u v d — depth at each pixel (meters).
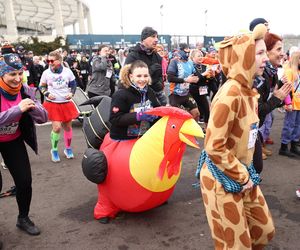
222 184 2.24
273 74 3.44
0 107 3.25
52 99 5.80
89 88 7.88
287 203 4.25
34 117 3.40
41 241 3.56
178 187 4.80
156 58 4.86
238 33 2.20
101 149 3.77
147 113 3.27
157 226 3.76
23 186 3.55
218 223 2.31
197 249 3.32
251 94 2.21
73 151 6.80
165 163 3.27
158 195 3.51
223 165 2.13
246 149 2.27
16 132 3.49
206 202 2.35
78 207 4.31
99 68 7.67
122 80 3.49
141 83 3.46
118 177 3.52
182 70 6.61
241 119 2.18
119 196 3.61
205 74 6.89
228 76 2.21
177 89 6.70
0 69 3.18
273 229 2.45
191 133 3.11
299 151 6.09
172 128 3.20
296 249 3.28
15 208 4.34
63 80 5.85
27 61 12.12
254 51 2.11
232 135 2.22
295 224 3.74
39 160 6.28
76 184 5.09
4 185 5.14
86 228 3.78
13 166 3.52
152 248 3.36
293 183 4.88
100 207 3.91
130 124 3.42
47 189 4.93
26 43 33.38
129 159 3.45
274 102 2.88
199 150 6.54
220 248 2.35
